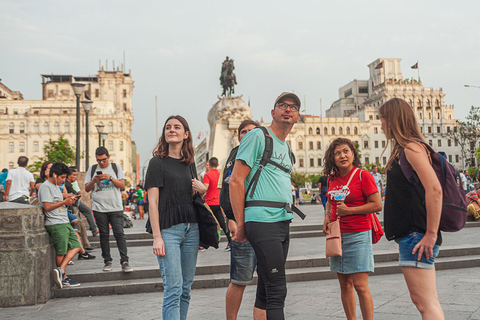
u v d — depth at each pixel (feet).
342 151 13.12
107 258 22.31
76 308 17.56
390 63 341.00
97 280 21.47
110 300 18.90
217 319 15.35
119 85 323.57
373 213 13.30
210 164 27.45
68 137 278.05
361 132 300.81
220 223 13.89
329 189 13.43
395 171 10.02
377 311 15.28
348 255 12.69
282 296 10.87
